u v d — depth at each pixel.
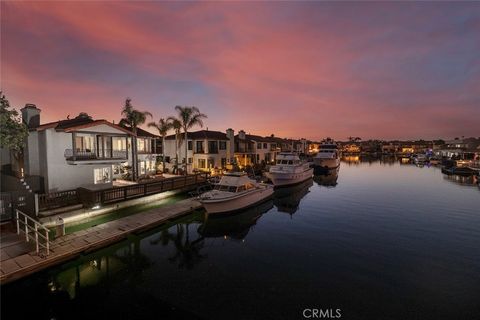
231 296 10.87
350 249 15.94
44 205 17.03
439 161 84.19
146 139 37.19
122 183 28.50
